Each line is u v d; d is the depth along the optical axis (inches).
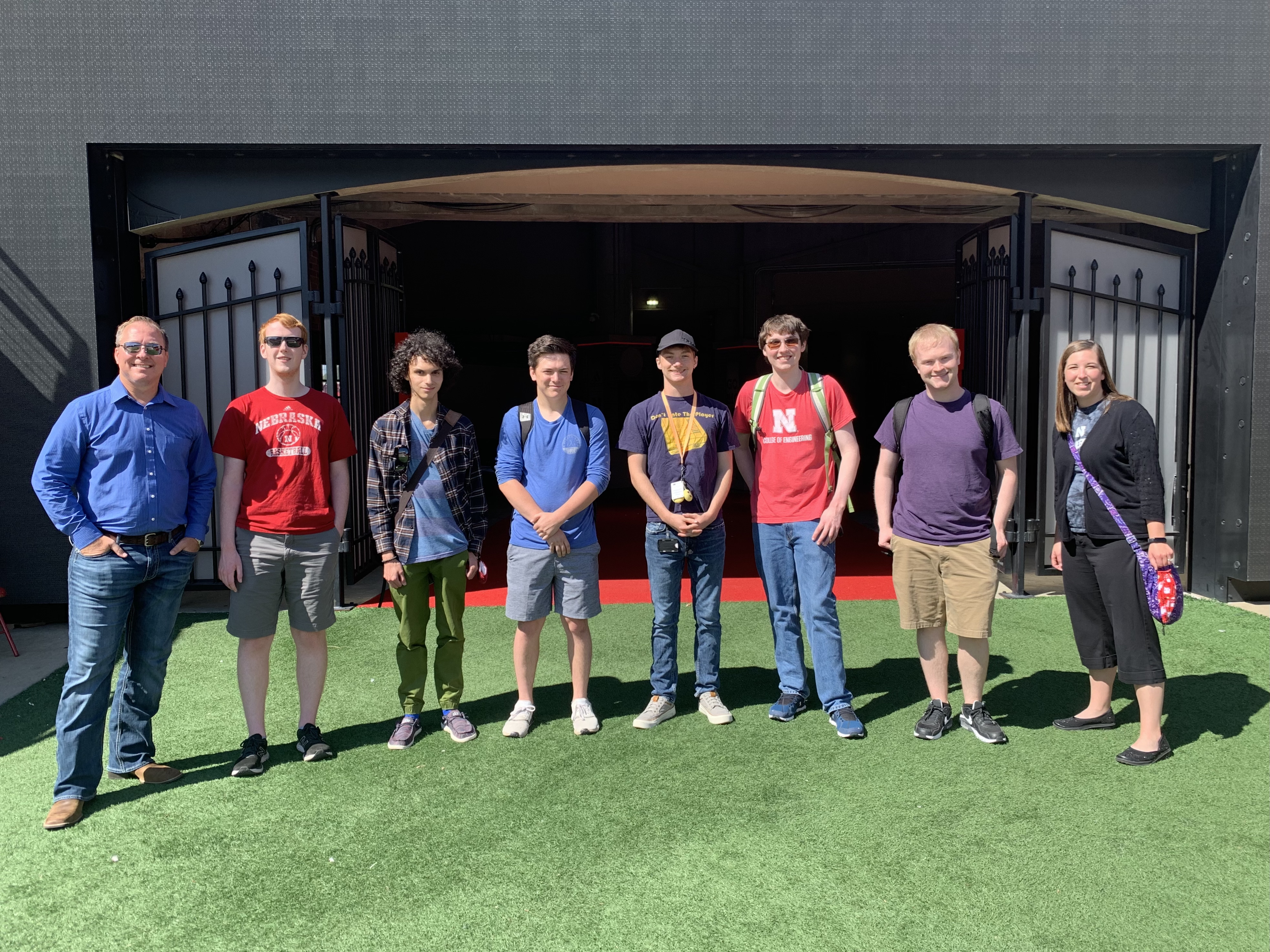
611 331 533.3
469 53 211.5
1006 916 91.9
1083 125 216.7
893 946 87.4
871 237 492.4
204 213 221.8
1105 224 298.0
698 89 213.9
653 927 91.0
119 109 209.2
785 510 143.9
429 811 117.3
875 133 215.5
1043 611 216.4
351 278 238.8
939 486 135.9
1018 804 116.6
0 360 210.4
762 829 110.9
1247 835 107.8
